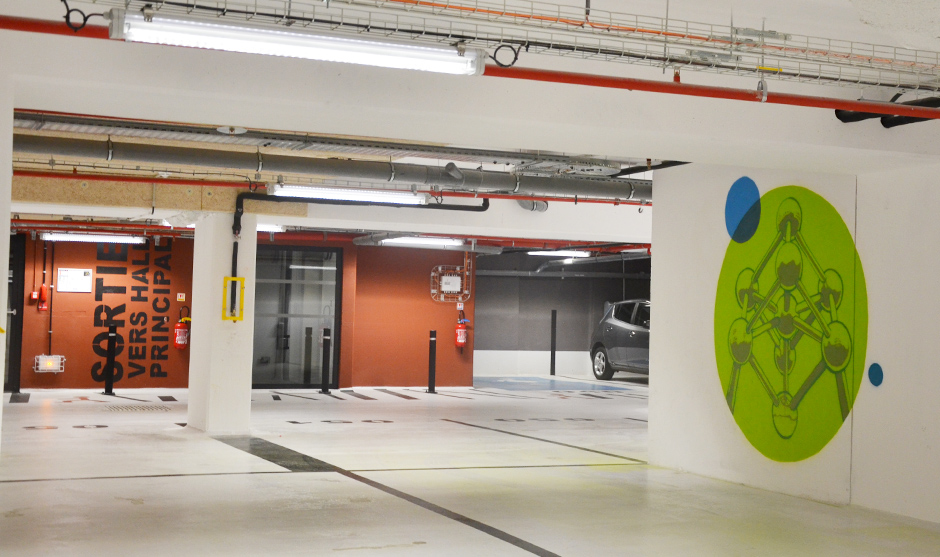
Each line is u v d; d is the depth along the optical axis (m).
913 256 5.82
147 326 14.48
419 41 3.93
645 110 5.47
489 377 19.55
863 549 4.89
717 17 4.91
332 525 5.11
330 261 15.45
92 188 8.87
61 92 4.72
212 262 9.26
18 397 12.80
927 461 5.64
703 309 7.34
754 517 5.65
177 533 4.82
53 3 4.48
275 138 6.59
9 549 4.41
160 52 4.70
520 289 20.52
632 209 12.00
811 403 6.37
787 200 6.65
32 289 13.93
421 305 16.12
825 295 6.34
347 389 15.27
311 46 3.79
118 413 10.99
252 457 7.64
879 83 4.97
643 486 6.68
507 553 4.55
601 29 4.27
